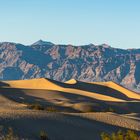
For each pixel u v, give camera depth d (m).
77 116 56.53
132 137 42.38
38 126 43.16
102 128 51.41
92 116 59.41
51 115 50.69
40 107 80.62
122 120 59.84
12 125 40.38
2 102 112.75
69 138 42.66
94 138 45.12
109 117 60.44
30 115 47.47
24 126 41.56
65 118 51.22
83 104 111.81
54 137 41.09
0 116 43.47
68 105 116.69
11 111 49.09
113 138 41.66
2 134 36.12
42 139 38.94
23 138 36.81
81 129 47.47
